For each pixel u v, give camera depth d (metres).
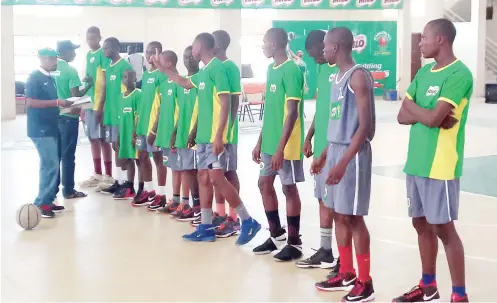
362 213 3.45
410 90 3.35
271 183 4.48
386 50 20.89
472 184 7.30
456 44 21.61
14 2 11.65
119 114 6.28
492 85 18.73
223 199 5.21
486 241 4.87
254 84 15.24
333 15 20.75
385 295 3.68
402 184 7.33
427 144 3.22
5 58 14.56
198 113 4.71
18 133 12.17
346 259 3.73
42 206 5.66
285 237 4.61
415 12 21.19
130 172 6.52
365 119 3.32
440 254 4.48
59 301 3.58
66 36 17.38
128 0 12.54
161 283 3.89
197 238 4.88
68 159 6.43
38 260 4.37
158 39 17.73
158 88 5.73
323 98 3.92
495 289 3.77
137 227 5.32
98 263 4.30
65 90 6.54
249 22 20.11
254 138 11.68
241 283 3.90
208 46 4.64
